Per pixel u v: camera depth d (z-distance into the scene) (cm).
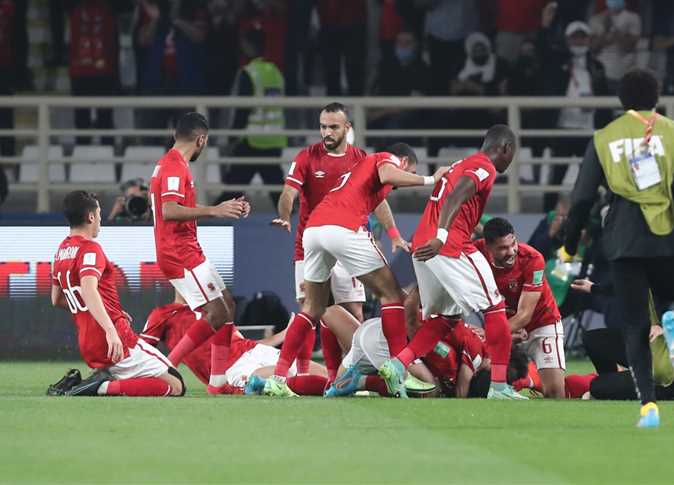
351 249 3322
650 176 2612
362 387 3406
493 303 3319
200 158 5728
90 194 3438
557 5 6284
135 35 6350
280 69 6256
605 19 6234
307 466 2131
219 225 5109
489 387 3459
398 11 6188
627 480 2025
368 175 3372
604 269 5084
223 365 3669
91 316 3388
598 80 6109
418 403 3148
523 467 2134
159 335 3941
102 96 6275
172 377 3450
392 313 3359
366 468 2112
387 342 3381
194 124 3650
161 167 3606
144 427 2612
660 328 3288
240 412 2892
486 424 2697
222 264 5119
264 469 2103
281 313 5269
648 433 2547
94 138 6619
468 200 3238
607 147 2652
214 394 3666
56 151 6588
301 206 3797
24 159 5781
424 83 6181
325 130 3691
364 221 3366
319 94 6550
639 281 2655
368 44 6438
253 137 5941
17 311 5009
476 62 6144
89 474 2062
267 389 3422
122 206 5091
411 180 3319
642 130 2641
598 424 2708
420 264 3316
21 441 2409
